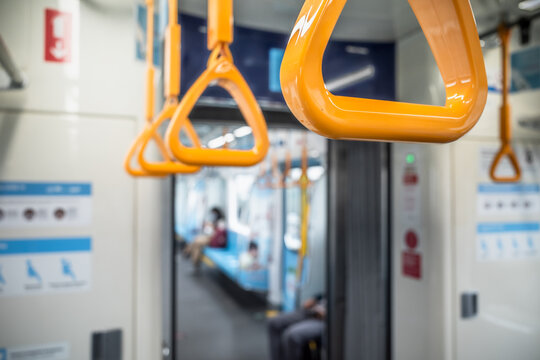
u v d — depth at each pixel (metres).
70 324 1.60
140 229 1.69
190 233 10.76
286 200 5.32
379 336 2.48
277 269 5.52
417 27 2.18
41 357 1.56
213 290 6.89
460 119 0.33
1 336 1.52
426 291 2.24
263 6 1.85
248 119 0.64
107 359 1.64
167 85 0.81
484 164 2.32
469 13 0.32
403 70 2.33
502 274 2.37
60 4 1.57
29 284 1.55
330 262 2.53
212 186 10.30
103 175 1.64
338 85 2.27
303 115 0.29
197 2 1.82
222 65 0.59
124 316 1.67
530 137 2.39
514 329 2.41
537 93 2.37
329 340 2.54
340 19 2.06
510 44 2.22
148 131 0.91
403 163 2.40
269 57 2.12
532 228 2.45
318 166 4.11
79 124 1.60
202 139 6.66
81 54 1.61
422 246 2.27
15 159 1.52
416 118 0.32
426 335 2.23
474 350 2.29
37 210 1.56
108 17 1.65
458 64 0.34
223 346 4.51
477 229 2.29
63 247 1.59
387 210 2.49
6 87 1.50
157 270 1.71
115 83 1.65
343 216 2.51
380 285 2.48
